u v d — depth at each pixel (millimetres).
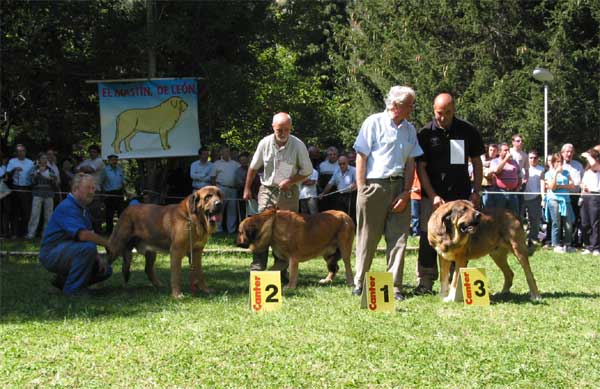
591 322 6277
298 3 18641
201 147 16312
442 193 7844
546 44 21094
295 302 7223
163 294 7977
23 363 4902
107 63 17844
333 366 4836
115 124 15930
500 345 5395
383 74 23594
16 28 17156
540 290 8312
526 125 20125
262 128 23375
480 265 10797
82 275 7949
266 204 8656
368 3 24516
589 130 20906
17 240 14281
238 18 17609
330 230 8555
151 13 16859
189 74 18078
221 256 12062
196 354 5113
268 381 4523
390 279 6871
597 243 12461
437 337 5648
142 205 8312
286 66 25578
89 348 5289
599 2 19672
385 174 7359
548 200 13211
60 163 19484
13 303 7367
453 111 7797
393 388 4414
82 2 17281
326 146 26266
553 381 4547
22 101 18984
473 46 21766
